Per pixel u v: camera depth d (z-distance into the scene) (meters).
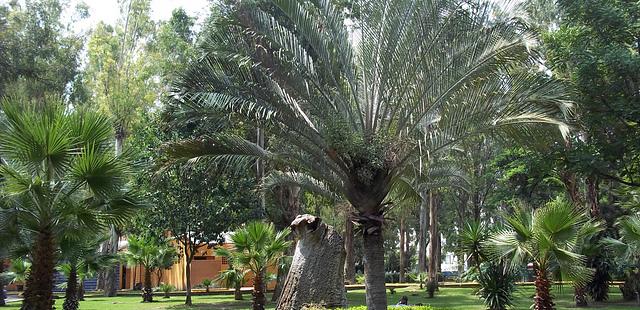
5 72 23.92
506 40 9.34
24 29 26.22
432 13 9.78
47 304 9.18
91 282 38.06
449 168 13.89
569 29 15.82
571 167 15.95
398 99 10.17
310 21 10.05
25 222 9.47
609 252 20.16
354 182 9.92
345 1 12.02
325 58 10.19
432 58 9.88
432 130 10.26
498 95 9.57
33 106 9.33
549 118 8.97
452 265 64.12
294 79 9.80
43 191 9.11
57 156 9.05
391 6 10.02
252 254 16.69
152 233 22.22
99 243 16.67
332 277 11.10
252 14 9.78
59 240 10.52
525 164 17.00
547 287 13.00
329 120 9.59
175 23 26.66
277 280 23.72
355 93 10.38
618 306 19.22
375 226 9.80
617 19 15.34
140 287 35.50
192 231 21.69
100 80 29.66
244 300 24.58
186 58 25.12
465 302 21.95
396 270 59.94
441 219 45.78
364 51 10.48
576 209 12.87
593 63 14.74
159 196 20.42
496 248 13.68
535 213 12.97
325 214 32.19
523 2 9.48
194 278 34.47
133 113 28.66
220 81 9.34
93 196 9.88
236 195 21.44
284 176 12.05
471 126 9.64
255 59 9.56
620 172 17.80
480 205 37.19
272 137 10.66
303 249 11.31
